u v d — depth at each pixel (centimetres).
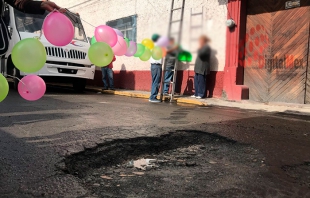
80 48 788
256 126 391
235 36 684
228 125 393
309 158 257
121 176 221
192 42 668
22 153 253
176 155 278
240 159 259
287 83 627
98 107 549
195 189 195
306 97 601
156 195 185
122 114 471
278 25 637
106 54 303
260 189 194
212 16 725
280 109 545
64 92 864
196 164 249
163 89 754
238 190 193
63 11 260
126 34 994
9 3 233
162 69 742
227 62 701
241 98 675
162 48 537
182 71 803
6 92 246
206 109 567
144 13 909
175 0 799
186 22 728
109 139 302
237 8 677
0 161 232
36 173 210
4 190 182
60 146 275
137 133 331
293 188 196
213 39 718
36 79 284
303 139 323
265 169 231
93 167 243
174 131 348
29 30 732
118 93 888
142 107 574
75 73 784
